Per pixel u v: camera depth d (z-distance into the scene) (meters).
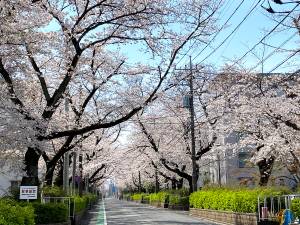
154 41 16.30
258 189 18.59
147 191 69.06
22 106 14.80
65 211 15.10
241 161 41.28
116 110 19.12
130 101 18.67
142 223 20.28
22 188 14.60
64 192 20.62
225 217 19.86
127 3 14.84
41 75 16.08
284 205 15.96
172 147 33.78
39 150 15.47
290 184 29.06
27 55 14.73
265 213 15.16
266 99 19.44
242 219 17.72
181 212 31.77
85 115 20.88
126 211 34.81
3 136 13.20
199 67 24.73
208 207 23.20
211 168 49.56
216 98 25.69
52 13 14.62
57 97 15.94
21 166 15.04
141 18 15.41
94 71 18.48
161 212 32.03
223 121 26.45
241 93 22.34
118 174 58.19
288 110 19.00
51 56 16.66
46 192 19.80
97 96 21.33
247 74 22.31
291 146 19.69
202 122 29.17
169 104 30.64
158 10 15.16
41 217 14.23
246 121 22.12
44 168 29.48
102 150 38.03
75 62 15.80
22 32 13.23
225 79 23.55
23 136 13.31
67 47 15.58
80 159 34.22
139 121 30.58
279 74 21.41
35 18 14.04
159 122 33.34
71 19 15.59
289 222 12.85
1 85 14.34
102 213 31.91
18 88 15.75
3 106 12.79
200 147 32.91
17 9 12.90
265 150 21.34
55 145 22.50
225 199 20.19
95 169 45.22
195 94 27.20
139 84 20.84
